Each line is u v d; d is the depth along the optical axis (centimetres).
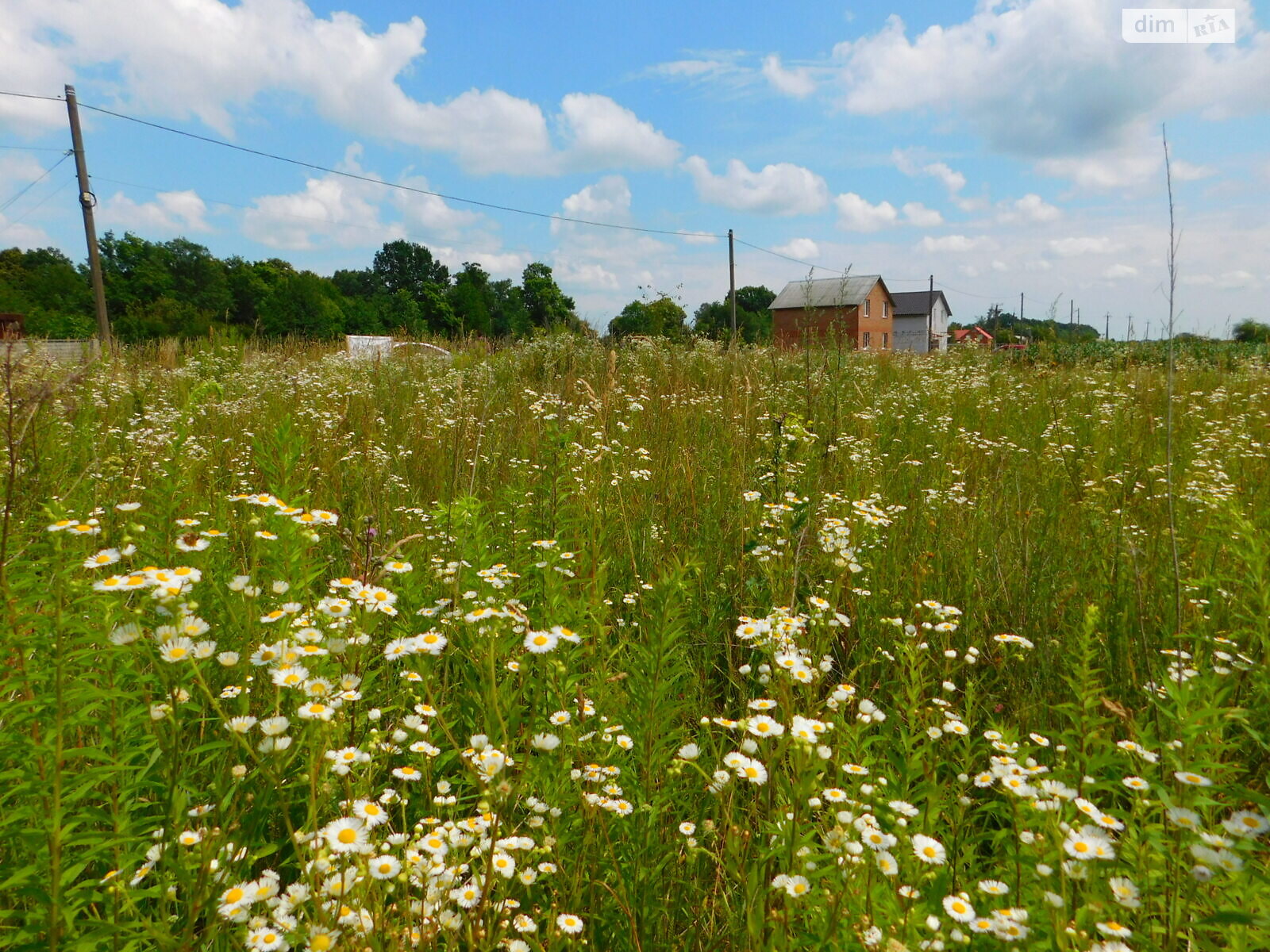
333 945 145
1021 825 181
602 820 201
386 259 11312
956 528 466
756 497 434
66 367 675
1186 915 155
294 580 251
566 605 296
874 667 334
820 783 210
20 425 325
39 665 200
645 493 539
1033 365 1338
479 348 1573
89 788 165
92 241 2183
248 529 327
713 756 262
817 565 388
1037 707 284
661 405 879
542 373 1195
